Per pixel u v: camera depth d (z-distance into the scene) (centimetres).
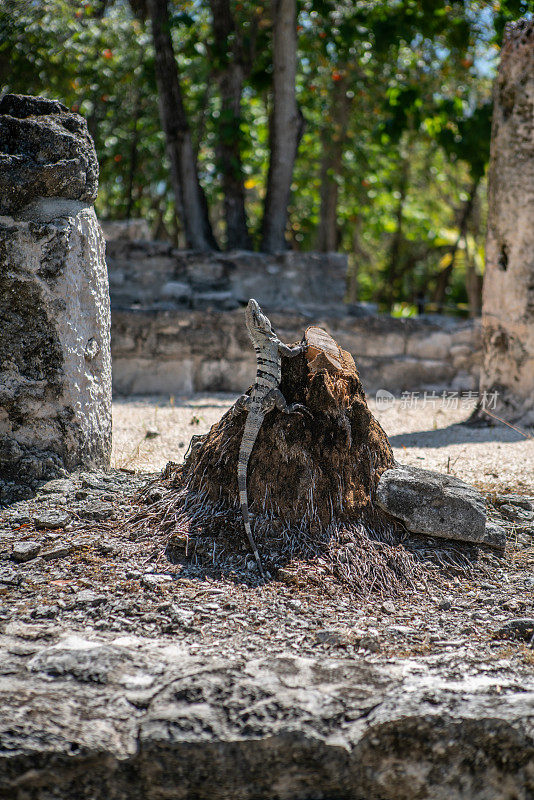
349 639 605
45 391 862
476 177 2108
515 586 710
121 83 2386
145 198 3325
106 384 961
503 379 1373
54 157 855
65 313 862
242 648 588
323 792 496
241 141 2128
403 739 491
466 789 493
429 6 1894
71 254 866
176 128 2036
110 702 509
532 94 1280
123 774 482
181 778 483
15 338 846
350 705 511
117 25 2195
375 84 2567
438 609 668
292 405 776
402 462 1059
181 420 1351
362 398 827
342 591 681
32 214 846
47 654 554
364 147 2800
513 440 1226
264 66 2252
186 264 1972
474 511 771
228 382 1803
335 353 843
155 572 692
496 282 1366
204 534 738
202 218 2155
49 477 870
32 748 473
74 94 2070
